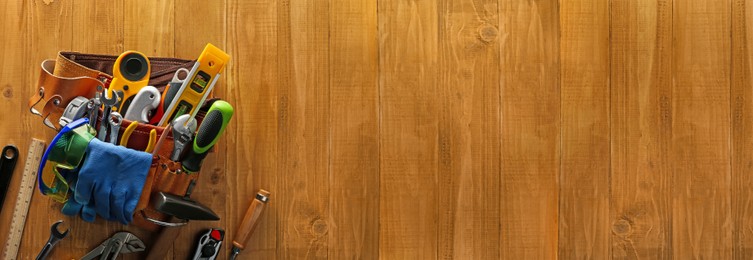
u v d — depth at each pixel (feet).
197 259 5.98
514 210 6.25
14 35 6.03
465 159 6.23
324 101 6.17
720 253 6.32
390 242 6.23
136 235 6.10
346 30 6.17
